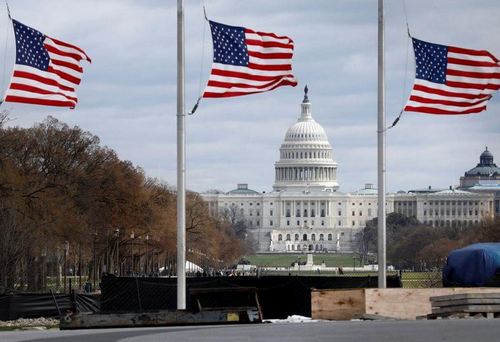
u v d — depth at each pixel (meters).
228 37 153.88
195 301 147.00
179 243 155.62
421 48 158.62
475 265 170.88
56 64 158.12
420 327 122.56
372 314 149.75
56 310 189.38
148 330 130.00
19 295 187.00
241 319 141.50
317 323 136.25
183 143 155.50
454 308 140.75
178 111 155.38
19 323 177.25
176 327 136.12
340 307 152.50
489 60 158.88
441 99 158.12
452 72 158.75
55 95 157.62
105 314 138.88
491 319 133.25
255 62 154.00
